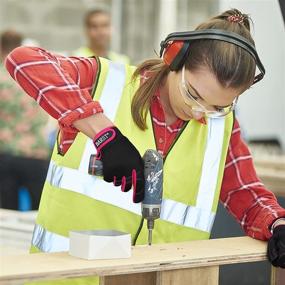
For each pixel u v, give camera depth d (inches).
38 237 117.0
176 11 387.2
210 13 388.2
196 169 120.0
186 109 109.7
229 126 122.0
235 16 106.5
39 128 289.6
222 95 103.0
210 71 101.6
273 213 114.6
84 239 91.7
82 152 113.9
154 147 116.1
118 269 89.4
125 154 95.0
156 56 120.1
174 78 109.2
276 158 214.8
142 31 388.5
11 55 102.7
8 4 378.0
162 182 103.6
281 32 400.2
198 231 121.8
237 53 101.5
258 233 114.6
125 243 93.8
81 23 388.5
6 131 287.7
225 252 102.4
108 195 114.7
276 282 113.5
